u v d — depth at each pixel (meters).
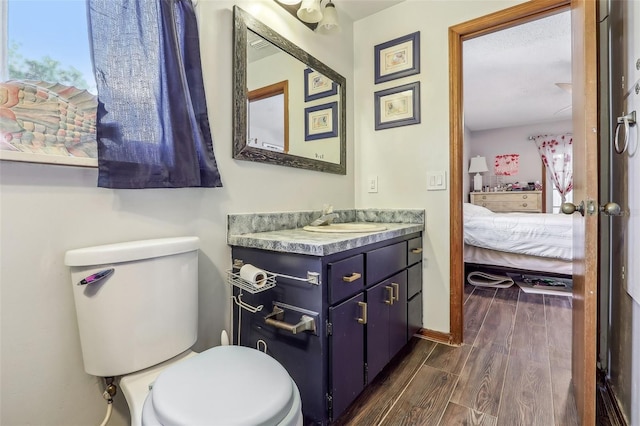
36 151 0.89
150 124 1.10
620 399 1.30
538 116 5.23
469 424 1.25
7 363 0.87
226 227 1.44
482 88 3.88
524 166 5.81
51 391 0.95
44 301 0.93
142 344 0.98
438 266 2.01
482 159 5.90
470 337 2.07
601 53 1.50
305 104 1.89
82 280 0.91
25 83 0.88
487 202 5.82
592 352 1.07
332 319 1.18
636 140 1.08
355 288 1.33
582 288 1.19
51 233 0.94
